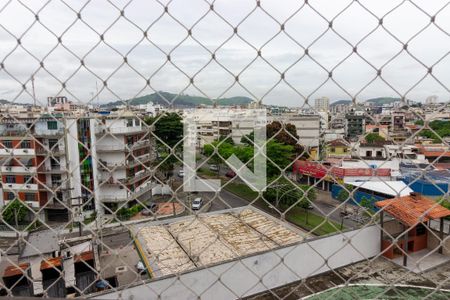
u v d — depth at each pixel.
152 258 7.91
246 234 9.24
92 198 1.67
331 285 4.80
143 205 1.83
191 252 8.71
